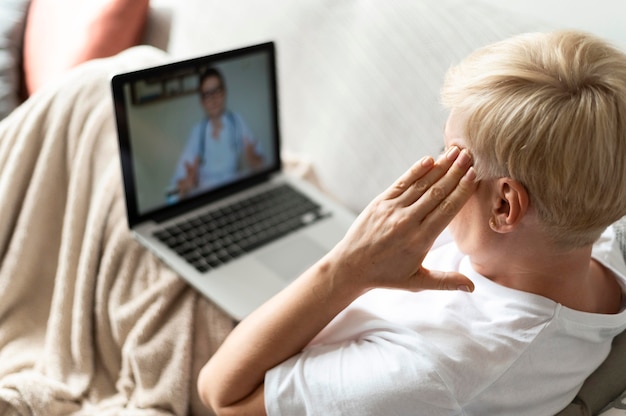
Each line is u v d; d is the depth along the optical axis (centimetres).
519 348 66
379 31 115
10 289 101
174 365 92
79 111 110
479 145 62
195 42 143
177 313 97
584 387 75
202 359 95
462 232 69
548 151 58
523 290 69
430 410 64
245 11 135
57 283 101
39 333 101
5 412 89
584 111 58
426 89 110
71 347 97
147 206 105
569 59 60
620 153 59
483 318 68
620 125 59
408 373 64
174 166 107
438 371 63
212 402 75
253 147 117
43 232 105
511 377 66
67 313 99
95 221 103
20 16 166
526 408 70
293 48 127
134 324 97
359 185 118
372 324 71
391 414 64
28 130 109
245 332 74
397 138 113
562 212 61
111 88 96
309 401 66
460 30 108
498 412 69
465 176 64
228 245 105
